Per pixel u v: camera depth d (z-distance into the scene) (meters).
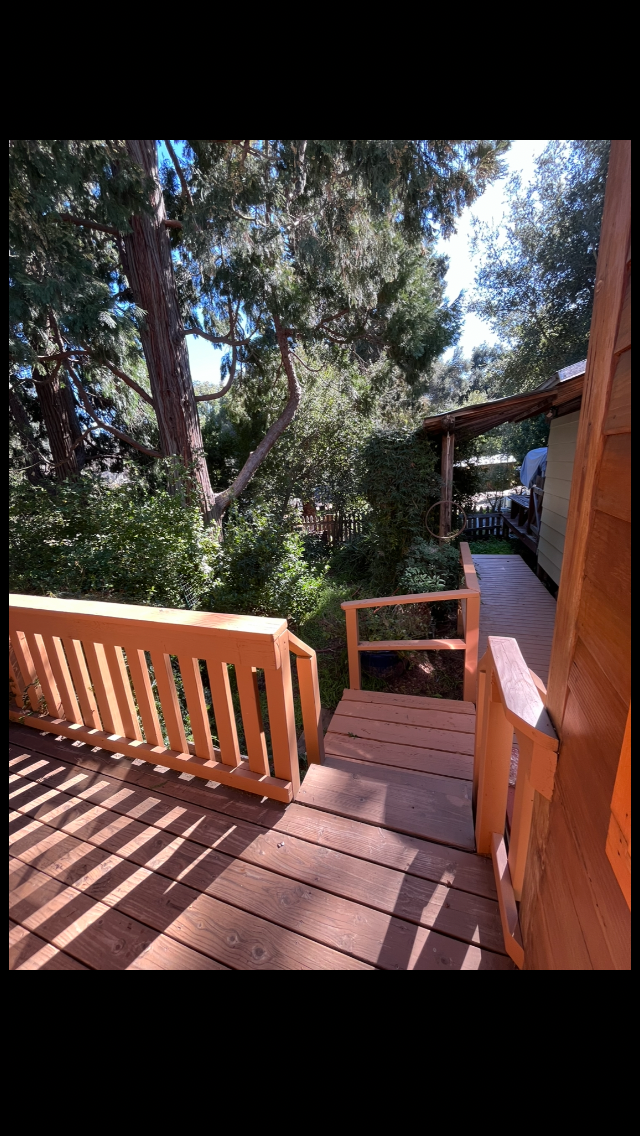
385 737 2.69
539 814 1.04
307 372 10.82
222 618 1.86
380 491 6.03
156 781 2.01
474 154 6.50
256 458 9.30
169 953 1.34
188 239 6.58
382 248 7.50
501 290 15.92
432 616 5.24
